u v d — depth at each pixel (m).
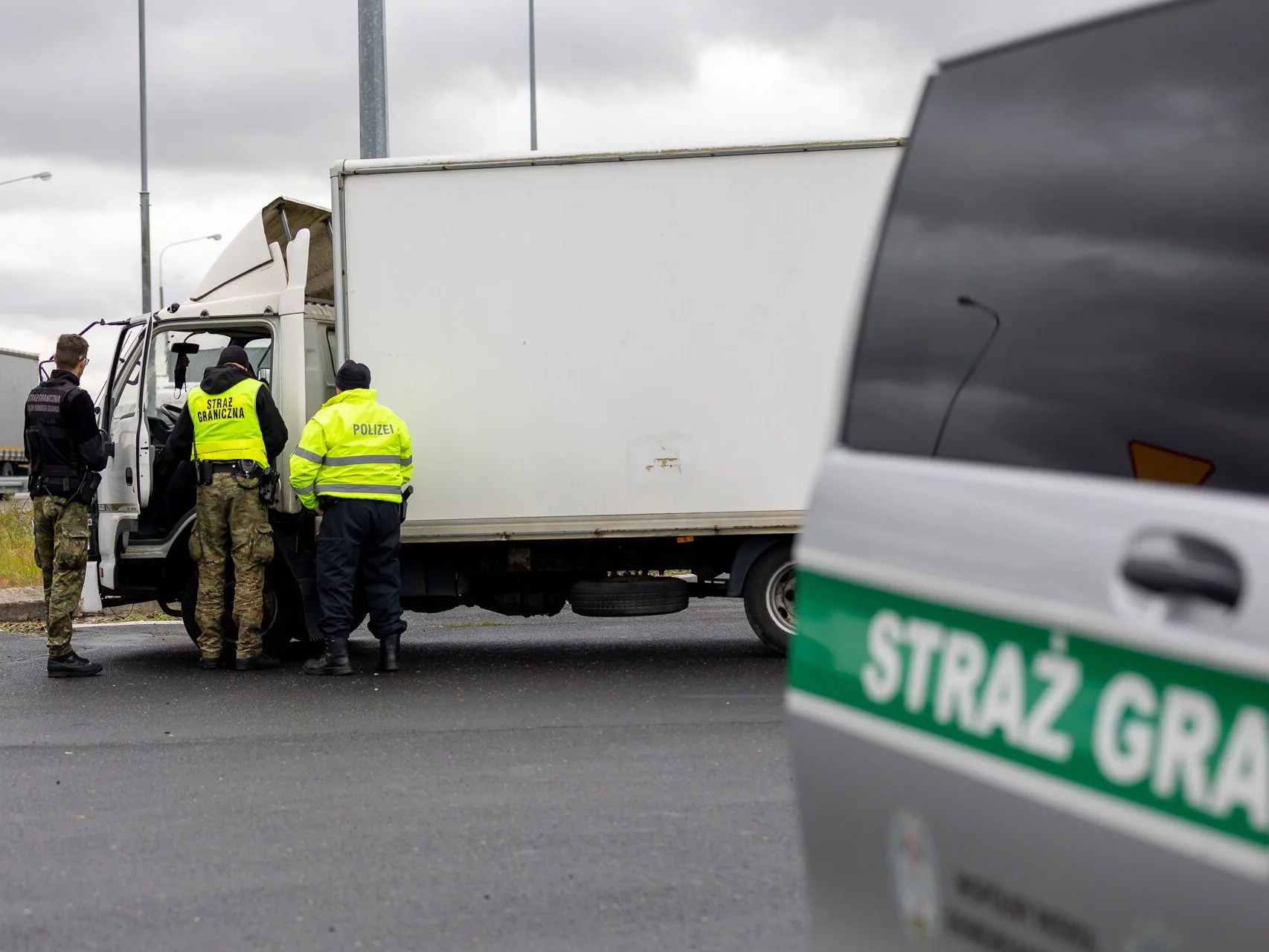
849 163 8.48
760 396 8.51
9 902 4.29
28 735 6.85
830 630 2.31
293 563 9.07
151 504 9.19
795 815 5.07
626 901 4.17
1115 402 2.08
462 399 8.58
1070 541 1.88
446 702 7.54
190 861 4.68
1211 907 1.60
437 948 3.81
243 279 9.22
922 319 2.36
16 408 45.09
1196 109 2.09
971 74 2.43
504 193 8.54
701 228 8.48
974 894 1.98
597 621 11.41
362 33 12.56
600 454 8.55
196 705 7.59
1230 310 2.02
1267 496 1.88
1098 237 2.17
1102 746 1.76
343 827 5.05
